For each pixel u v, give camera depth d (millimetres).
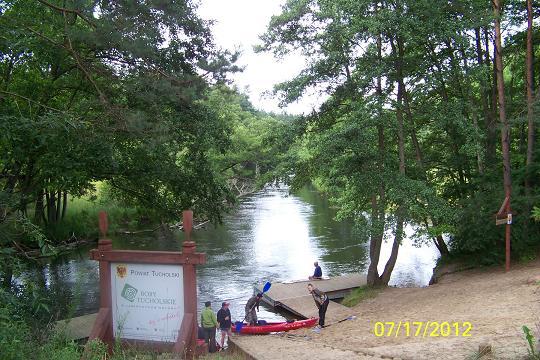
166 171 18531
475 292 14469
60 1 15031
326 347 11047
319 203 59656
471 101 20141
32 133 12891
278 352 10766
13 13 15133
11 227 10695
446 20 17422
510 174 17969
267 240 35844
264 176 20578
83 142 14297
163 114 16469
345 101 19625
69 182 16391
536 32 21641
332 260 29453
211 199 20234
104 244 11023
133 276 10961
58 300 16938
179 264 10703
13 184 16625
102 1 14125
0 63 16141
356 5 16203
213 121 18156
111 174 18297
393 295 18172
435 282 20078
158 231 37312
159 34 15258
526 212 17484
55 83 16891
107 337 10945
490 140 21125
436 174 23016
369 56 17875
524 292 12633
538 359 5656
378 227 17594
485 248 18812
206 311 13742
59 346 7672
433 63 19406
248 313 16000
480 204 18047
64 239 31594
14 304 8531
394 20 16234
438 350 8141
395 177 17641
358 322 14531
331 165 18438
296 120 20047
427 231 18312
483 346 7109
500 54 18219
